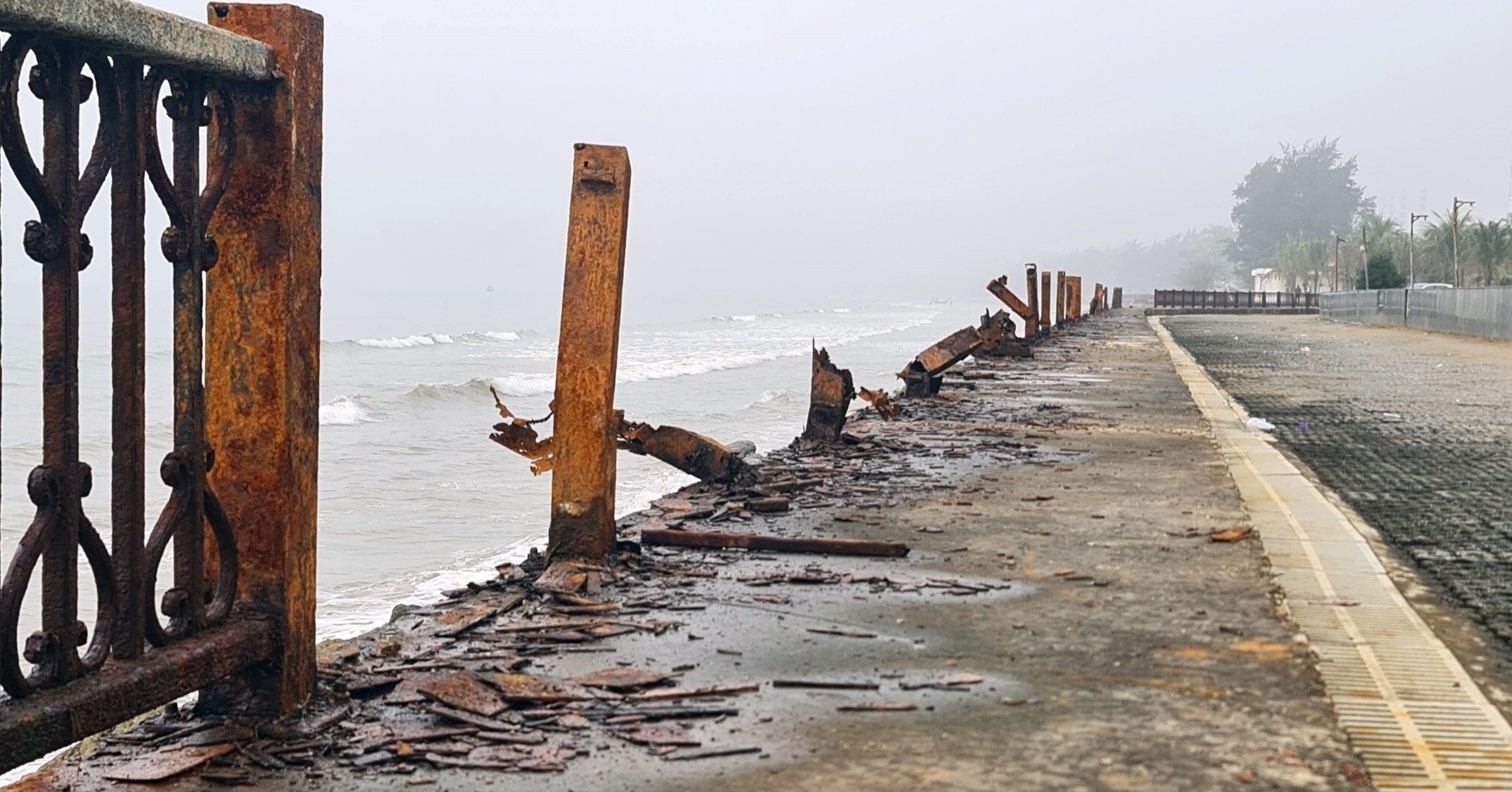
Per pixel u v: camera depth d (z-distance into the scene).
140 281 3.40
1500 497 9.46
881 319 134.62
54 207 3.09
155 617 3.55
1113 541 7.14
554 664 4.71
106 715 3.25
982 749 3.77
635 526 7.31
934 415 14.57
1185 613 5.48
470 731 3.94
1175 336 42.25
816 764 3.66
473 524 15.02
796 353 62.09
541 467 6.90
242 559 3.98
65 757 3.74
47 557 3.18
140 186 3.37
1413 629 5.22
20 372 41.25
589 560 6.30
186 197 3.58
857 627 5.24
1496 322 40.31
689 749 3.79
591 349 6.27
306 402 4.04
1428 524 8.27
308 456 4.08
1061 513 8.04
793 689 4.39
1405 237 106.00
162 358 38.66
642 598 5.72
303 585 4.08
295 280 3.90
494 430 6.82
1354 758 3.68
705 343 74.56
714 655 4.82
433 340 70.88
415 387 36.69
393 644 4.84
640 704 4.22
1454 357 30.61
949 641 5.02
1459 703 4.21
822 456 10.70
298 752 3.76
